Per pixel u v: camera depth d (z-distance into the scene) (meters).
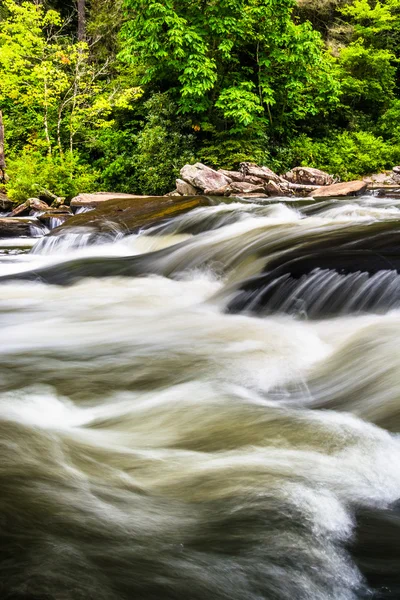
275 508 2.05
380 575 1.76
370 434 2.87
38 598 1.36
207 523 1.91
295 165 23.02
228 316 5.54
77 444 2.51
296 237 7.18
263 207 10.48
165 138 20.67
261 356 4.21
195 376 3.81
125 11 20.58
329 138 24.73
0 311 6.01
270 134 22.89
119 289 6.96
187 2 20.41
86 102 22.73
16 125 22.41
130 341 4.71
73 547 1.61
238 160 20.39
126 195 15.84
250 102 20.25
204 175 17.59
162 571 1.59
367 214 9.89
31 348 4.53
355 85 25.67
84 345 4.62
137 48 20.02
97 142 21.86
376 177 23.47
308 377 3.83
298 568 1.73
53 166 18.61
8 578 1.42
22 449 2.27
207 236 8.41
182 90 19.97
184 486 2.19
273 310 5.47
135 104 22.86
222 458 2.50
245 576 1.64
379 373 3.59
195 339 4.71
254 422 2.97
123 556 1.62
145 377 3.78
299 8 27.61
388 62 26.44
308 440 2.75
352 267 5.40
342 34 28.41
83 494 1.96
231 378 3.78
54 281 7.48
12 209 17.06
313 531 1.94
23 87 20.95
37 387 3.57
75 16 29.84
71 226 10.54
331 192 16.62
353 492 2.28
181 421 2.99
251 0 21.33
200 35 20.25
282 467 2.42
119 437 2.75
